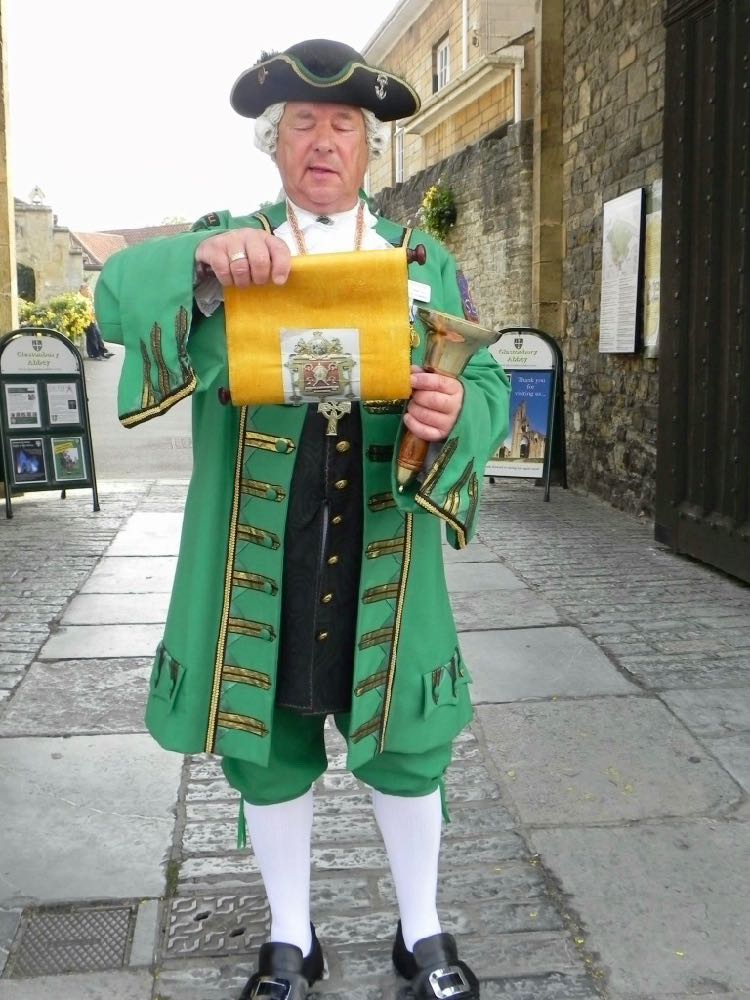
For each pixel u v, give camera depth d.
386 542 1.70
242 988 1.94
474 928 2.14
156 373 1.50
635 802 2.71
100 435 12.68
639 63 6.55
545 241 8.42
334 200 1.70
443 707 1.80
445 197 11.72
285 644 1.71
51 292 30.80
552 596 4.76
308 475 1.66
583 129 7.75
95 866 2.37
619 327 6.85
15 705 3.37
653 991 1.95
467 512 1.62
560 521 6.68
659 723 3.23
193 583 1.71
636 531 6.33
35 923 2.14
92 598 4.75
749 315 4.67
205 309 1.56
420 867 1.89
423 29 17.88
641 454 6.71
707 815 2.64
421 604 1.77
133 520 6.77
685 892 2.28
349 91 1.64
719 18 4.79
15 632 4.18
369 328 1.48
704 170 5.03
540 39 8.22
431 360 1.55
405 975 1.94
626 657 3.87
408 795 1.85
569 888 2.29
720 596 4.75
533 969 2.01
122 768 2.89
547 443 7.53
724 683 3.59
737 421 4.83
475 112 14.11
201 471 1.72
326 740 3.11
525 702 3.41
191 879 2.32
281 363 1.49
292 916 1.88
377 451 1.67
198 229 1.72
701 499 5.27
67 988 1.94
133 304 1.52
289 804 1.84
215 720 1.70
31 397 6.89
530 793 2.75
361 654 1.68
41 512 7.07
